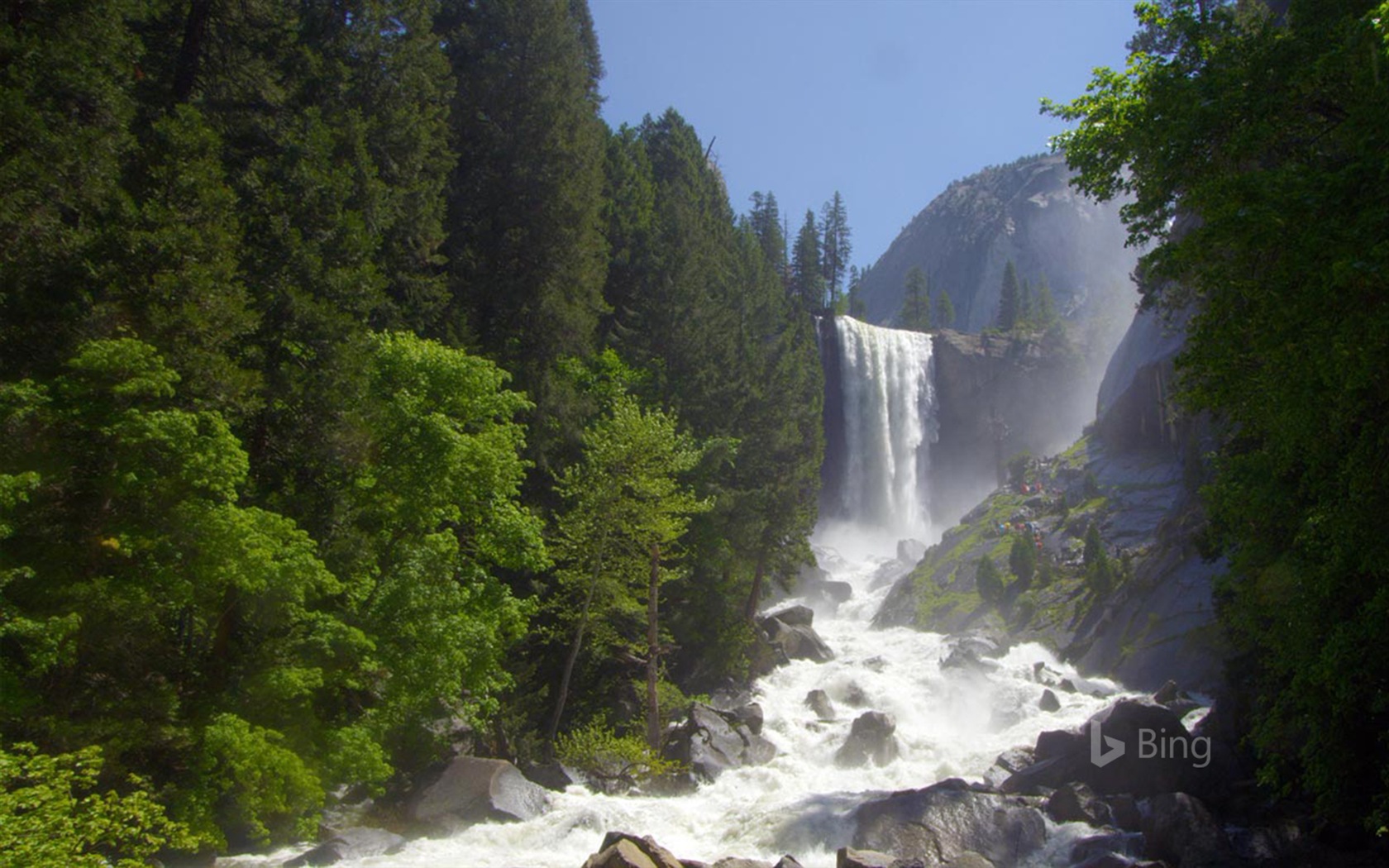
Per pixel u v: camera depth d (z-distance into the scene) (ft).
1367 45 44.01
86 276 70.79
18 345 67.67
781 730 125.80
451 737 95.91
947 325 532.73
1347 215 42.01
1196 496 160.97
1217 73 52.01
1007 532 216.95
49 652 54.03
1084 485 217.97
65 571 60.49
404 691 78.28
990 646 163.53
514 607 89.71
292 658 73.20
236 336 78.59
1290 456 51.65
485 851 74.13
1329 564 50.72
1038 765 89.66
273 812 73.82
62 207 75.00
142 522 61.82
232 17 98.84
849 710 141.08
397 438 84.89
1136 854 70.38
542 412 128.36
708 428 163.94
